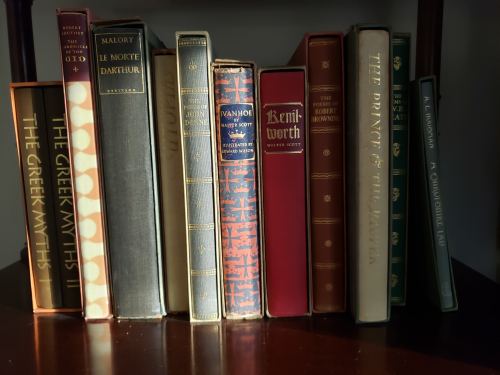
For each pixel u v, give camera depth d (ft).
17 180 2.67
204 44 1.66
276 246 1.78
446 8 2.52
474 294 2.03
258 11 2.57
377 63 1.63
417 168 1.87
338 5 2.56
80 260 1.78
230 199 1.74
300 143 1.74
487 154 2.61
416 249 1.98
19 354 1.55
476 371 1.39
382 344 1.58
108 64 1.67
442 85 2.57
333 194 1.79
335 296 1.83
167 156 1.77
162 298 1.82
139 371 1.43
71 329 1.74
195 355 1.52
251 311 1.80
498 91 2.57
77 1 2.54
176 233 1.81
